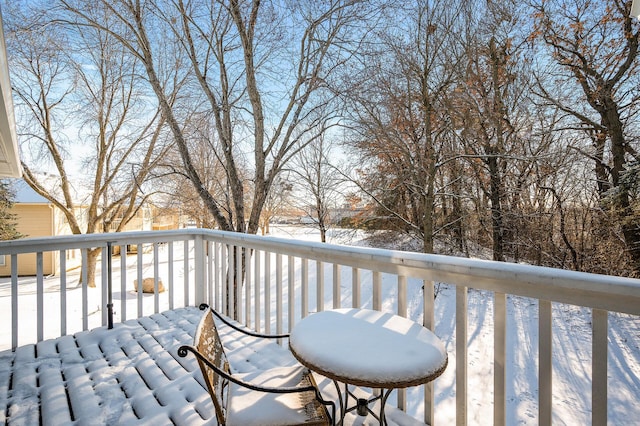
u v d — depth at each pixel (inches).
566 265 358.3
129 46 190.2
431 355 47.2
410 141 361.4
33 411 71.0
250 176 303.9
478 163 366.0
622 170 326.6
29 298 359.9
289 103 221.0
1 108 87.4
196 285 141.3
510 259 386.9
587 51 349.1
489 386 203.8
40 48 319.6
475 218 389.1
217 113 205.9
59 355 96.1
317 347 49.1
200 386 79.0
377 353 47.1
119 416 69.2
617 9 329.7
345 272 435.2
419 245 416.8
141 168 331.0
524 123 368.8
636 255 316.2
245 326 118.6
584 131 374.0
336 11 212.2
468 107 345.4
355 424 62.1
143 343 103.6
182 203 442.9
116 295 391.9
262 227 615.8
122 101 454.0
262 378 58.9
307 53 219.5
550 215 366.3
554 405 190.7
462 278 58.1
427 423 63.6
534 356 240.4
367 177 417.7
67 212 472.1
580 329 268.1
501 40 351.9
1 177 213.6
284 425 46.8
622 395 199.6
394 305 323.6
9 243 99.2
